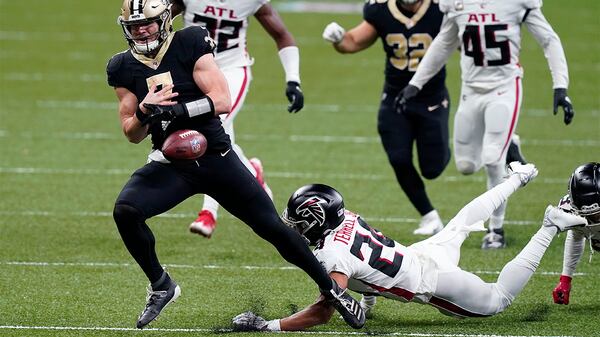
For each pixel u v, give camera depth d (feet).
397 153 85.05
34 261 77.36
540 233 61.31
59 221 89.25
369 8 86.89
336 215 58.65
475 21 78.28
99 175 106.11
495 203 64.03
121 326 61.93
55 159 112.37
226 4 78.74
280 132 126.93
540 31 78.18
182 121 56.49
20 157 112.88
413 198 86.12
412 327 61.62
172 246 82.33
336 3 233.14
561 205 62.80
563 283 65.21
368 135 126.11
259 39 192.75
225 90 56.59
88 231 86.22
